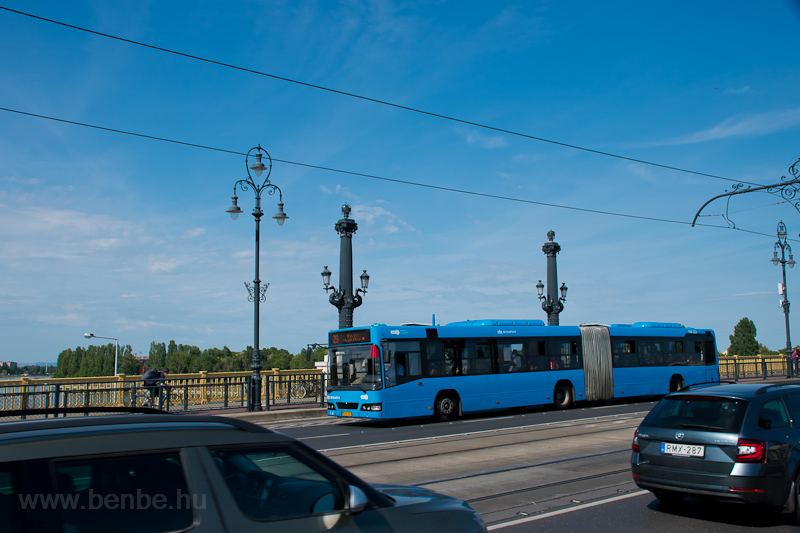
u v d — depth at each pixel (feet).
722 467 22.11
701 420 23.39
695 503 26.45
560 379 73.67
